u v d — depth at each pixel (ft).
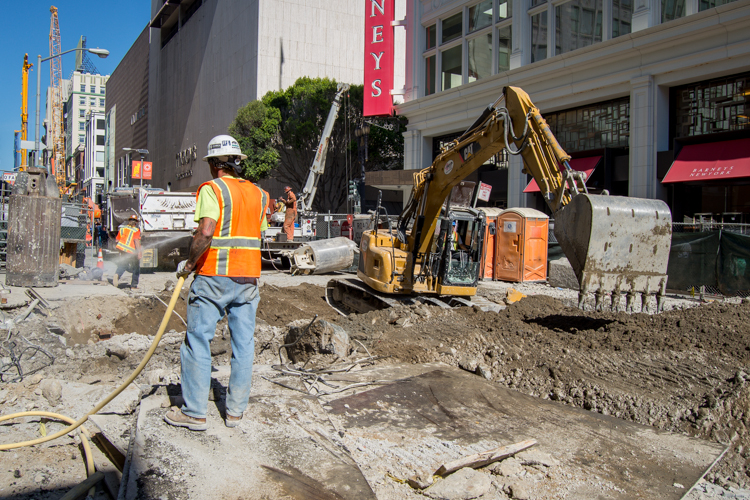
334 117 72.23
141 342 20.31
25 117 79.05
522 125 22.50
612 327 21.06
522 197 65.10
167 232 56.24
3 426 12.16
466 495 10.09
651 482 10.92
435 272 32.22
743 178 45.03
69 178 497.05
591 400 15.61
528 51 64.69
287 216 63.21
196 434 11.10
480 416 14.25
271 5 140.56
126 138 302.45
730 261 37.14
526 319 24.97
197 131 182.09
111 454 11.10
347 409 14.14
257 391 14.46
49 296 26.45
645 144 51.78
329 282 39.65
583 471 11.30
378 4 82.79
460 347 20.90
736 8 43.75
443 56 78.18
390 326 26.30
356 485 9.70
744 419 13.43
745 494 11.30
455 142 28.53
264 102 124.06
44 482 10.12
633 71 52.54
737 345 17.57
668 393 15.28
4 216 38.19
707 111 49.21
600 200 19.06
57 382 13.50
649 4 51.34
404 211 33.78
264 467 10.02
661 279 20.20
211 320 11.27
